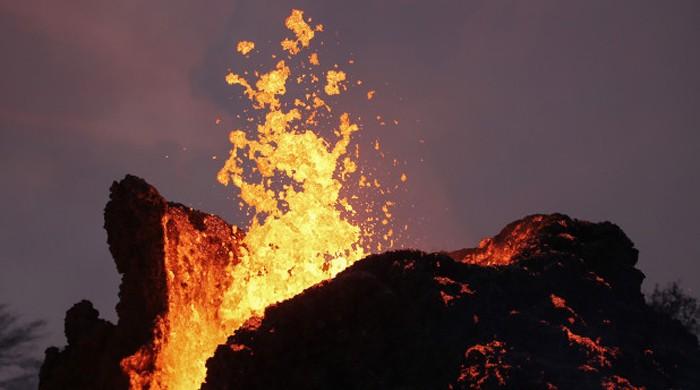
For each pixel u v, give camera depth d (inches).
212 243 1652.3
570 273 1635.1
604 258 1686.8
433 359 1471.5
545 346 1531.7
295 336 1466.5
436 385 1466.5
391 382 1459.2
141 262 1515.7
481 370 1464.1
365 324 1465.3
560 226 1706.4
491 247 1771.7
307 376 1449.3
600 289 1635.1
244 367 1456.7
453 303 1507.1
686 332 1684.3
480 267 1582.2
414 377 1461.6
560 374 1496.1
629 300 1685.5
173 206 1615.4
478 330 1510.8
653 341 1630.2
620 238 1707.7
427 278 1512.1
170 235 1558.8
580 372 1503.4
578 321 1587.1
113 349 1489.9
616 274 1690.5
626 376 1546.5
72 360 1512.1
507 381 1459.2
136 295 1510.8
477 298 1534.2
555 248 1684.3
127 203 1518.2
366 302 1469.0
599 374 1508.4
